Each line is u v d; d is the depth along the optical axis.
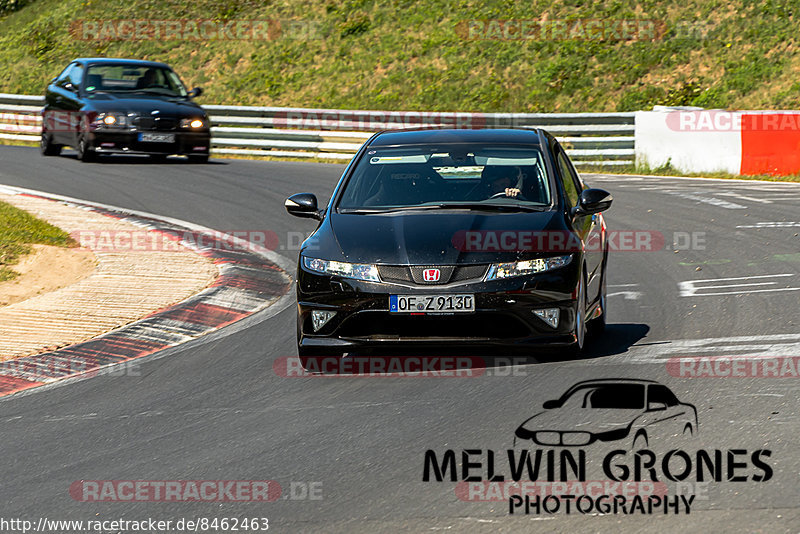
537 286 23.91
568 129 80.44
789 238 43.75
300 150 86.31
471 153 28.62
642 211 53.31
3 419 21.91
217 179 66.06
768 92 101.12
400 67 119.88
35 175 66.00
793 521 14.91
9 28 147.50
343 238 25.23
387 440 19.41
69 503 16.73
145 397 23.28
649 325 28.98
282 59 126.88
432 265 23.92
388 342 24.17
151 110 70.31
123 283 35.41
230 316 32.25
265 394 23.11
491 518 15.41
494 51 118.38
